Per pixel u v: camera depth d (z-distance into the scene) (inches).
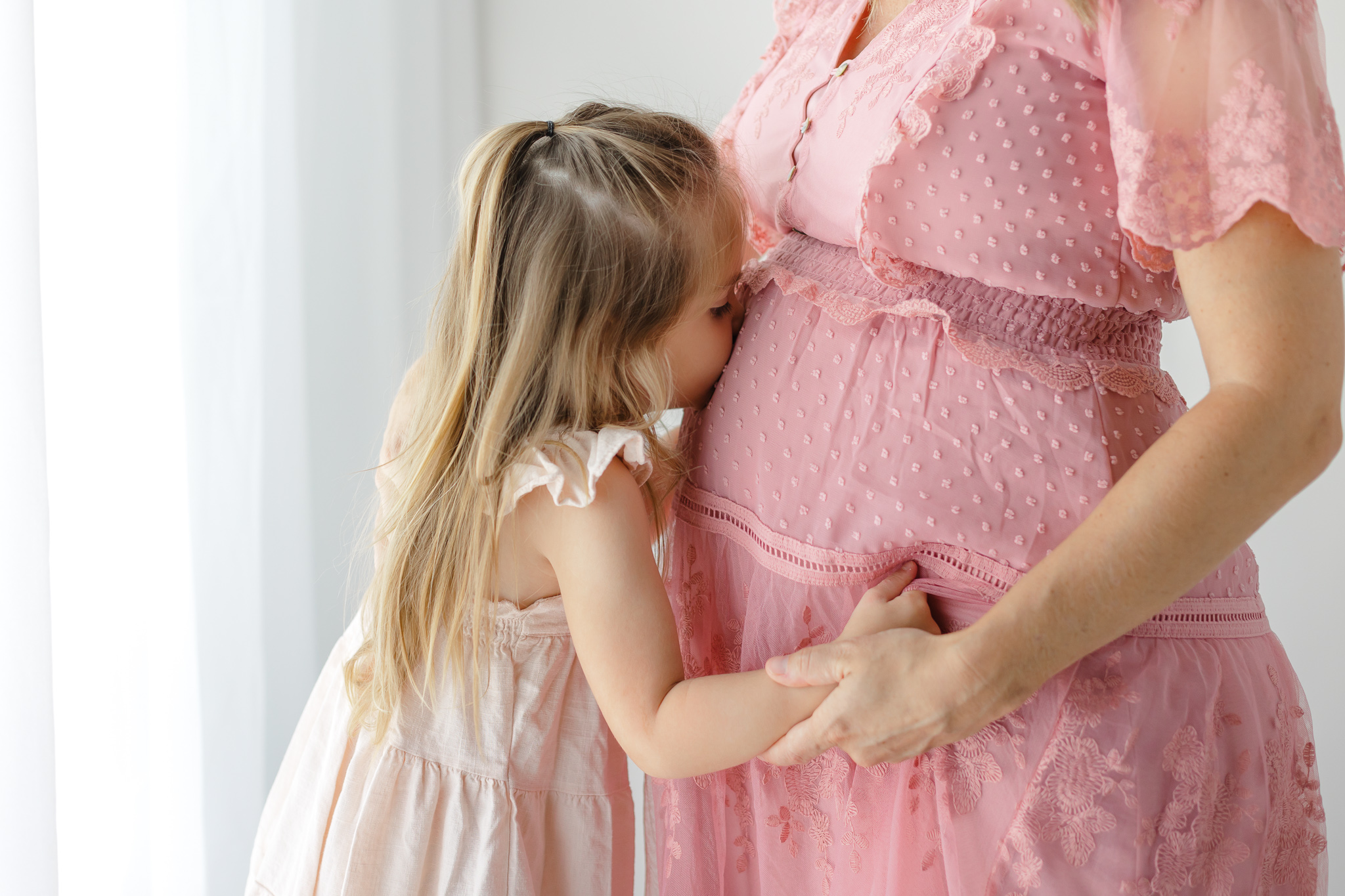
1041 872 29.2
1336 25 57.7
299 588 62.4
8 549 34.2
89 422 44.3
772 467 33.6
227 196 55.7
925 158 29.5
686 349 36.3
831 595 32.2
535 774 36.9
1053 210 28.9
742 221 36.9
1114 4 26.5
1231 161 24.1
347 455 67.2
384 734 36.8
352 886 36.1
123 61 47.3
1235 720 29.9
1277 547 62.3
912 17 32.4
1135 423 30.2
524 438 34.8
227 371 56.2
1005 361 29.9
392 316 70.8
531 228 34.7
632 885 40.3
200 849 52.9
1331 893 62.8
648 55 75.9
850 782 32.4
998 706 26.7
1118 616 25.4
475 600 35.1
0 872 33.8
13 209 34.6
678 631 38.2
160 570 49.9
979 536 29.9
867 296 32.7
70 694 42.9
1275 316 24.0
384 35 69.7
